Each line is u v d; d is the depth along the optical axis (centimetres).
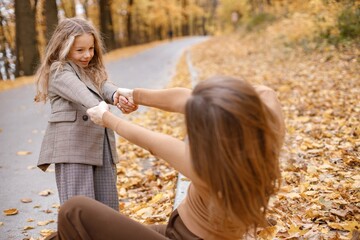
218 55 1983
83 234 182
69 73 285
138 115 880
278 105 192
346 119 614
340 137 540
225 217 181
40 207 446
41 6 2611
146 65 2027
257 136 163
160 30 5738
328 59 1093
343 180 402
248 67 1370
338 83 846
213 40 3375
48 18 1839
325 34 1261
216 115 159
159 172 520
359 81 824
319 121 624
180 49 3241
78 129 284
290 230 307
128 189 486
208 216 188
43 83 295
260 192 168
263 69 1259
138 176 516
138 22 4825
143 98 224
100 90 306
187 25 7475
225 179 162
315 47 1257
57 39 291
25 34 1925
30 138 754
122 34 4616
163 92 218
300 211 349
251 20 2634
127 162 570
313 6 1337
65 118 285
